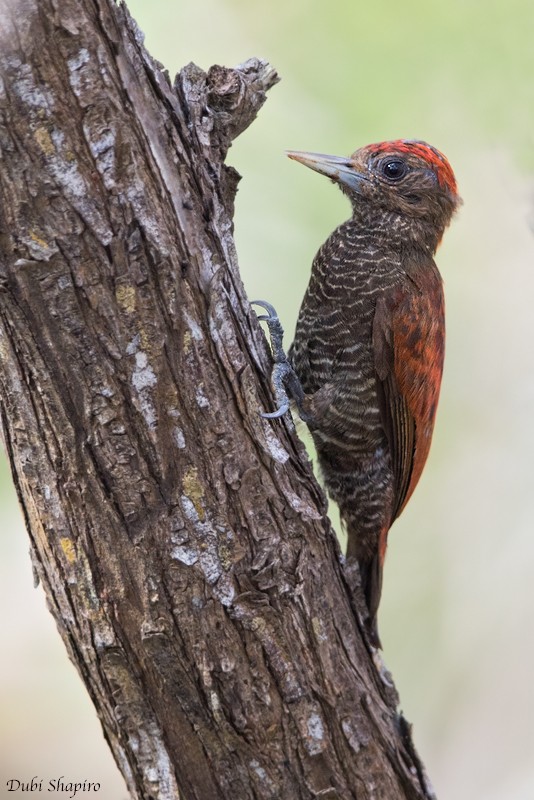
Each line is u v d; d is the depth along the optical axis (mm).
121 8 6148
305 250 12773
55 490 6449
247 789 7062
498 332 14367
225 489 6629
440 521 14242
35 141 5738
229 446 6613
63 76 5750
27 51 5637
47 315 6023
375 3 12180
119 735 7012
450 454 14391
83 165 5859
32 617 14070
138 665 6742
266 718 6957
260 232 12742
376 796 7473
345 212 12891
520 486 14141
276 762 7059
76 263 5957
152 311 6199
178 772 6984
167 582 6578
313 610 7168
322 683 7191
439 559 14109
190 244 6430
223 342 6594
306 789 7168
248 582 6762
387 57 12281
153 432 6352
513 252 14156
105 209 5953
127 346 6176
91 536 6496
